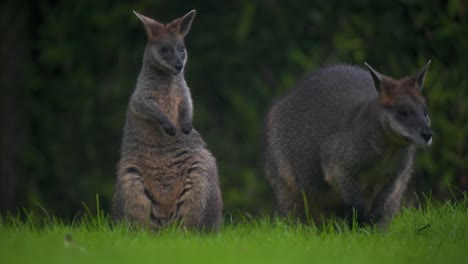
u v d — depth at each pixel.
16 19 29.05
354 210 16.23
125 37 29.19
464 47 26.48
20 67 29.19
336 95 17.20
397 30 27.31
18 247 13.16
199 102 28.72
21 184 28.94
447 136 25.53
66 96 29.41
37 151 29.44
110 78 29.27
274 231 15.65
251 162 27.97
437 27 27.02
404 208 17.91
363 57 27.14
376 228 16.08
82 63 29.30
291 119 17.77
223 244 14.10
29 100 29.45
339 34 27.41
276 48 28.52
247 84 28.62
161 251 13.00
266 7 28.44
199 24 28.94
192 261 12.12
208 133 28.48
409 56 27.41
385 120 15.66
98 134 29.12
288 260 12.36
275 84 28.28
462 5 26.38
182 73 17.66
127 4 29.05
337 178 16.45
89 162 29.16
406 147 15.94
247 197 26.81
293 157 17.61
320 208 17.53
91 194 28.48
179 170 17.14
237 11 28.69
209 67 28.88
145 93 17.31
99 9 29.08
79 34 29.27
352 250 13.60
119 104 28.94
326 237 14.94
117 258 12.29
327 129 16.86
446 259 12.91
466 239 14.98
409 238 15.01
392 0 27.61
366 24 27.47
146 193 17.20
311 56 27.69
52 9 29.48
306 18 28.34
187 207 17.12
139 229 16.52
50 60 29.02
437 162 25.42
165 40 17.52
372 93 16.97
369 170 16.12
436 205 18.08
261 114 28.12
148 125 17.17
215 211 17.33
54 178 29.19
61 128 29.41
